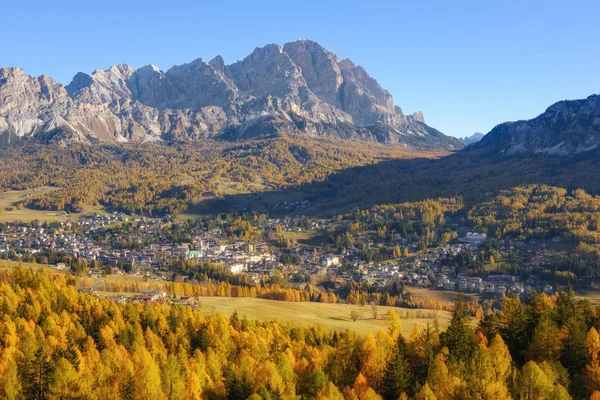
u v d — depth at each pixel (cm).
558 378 11031
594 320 13650
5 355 13100
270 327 17238
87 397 12000
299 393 12406
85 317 16800
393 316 15662
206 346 15438
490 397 10344
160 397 11988
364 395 11044
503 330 13338
